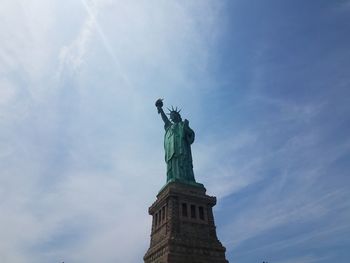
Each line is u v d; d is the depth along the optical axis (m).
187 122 97.44
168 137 96.81
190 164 91.62
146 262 82.25
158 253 77.12
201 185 87.31
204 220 81.69
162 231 80.44
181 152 90.88
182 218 79.19
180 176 87.88
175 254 72.12
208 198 85.12
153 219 88.19
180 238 75.00
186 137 95.00
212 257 76.06
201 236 78.50
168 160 93.12
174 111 102.50
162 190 87.38
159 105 105.81
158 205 86.50
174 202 80.88
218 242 79.44
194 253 74.31
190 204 82.50
